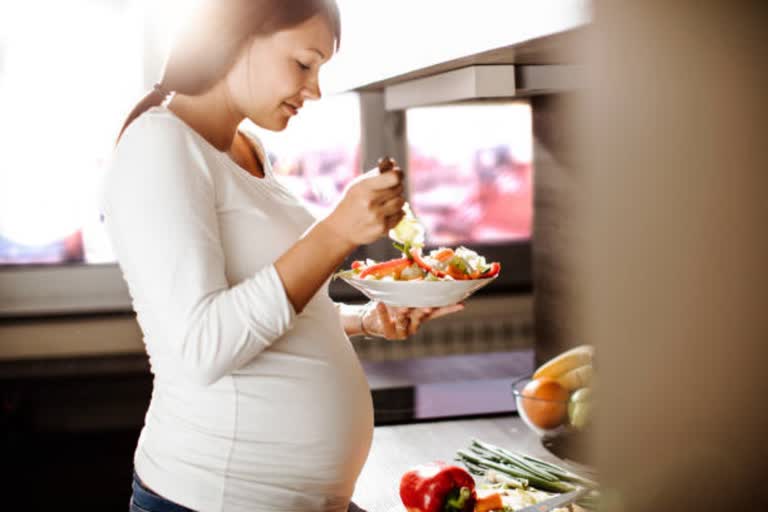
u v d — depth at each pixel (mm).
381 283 1129
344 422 1084
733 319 331
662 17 322
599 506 365
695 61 322
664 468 343
